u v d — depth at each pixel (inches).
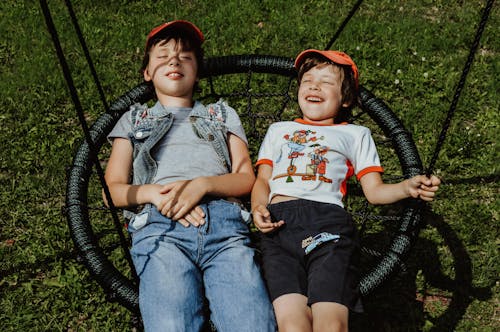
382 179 115.5
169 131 111.3
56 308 119.3
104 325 117.8
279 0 205.3
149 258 94.4
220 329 90.1
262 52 184.7
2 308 119.0
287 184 105.2
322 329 85.2
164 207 98.9
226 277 93.2
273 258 96.0
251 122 148.0
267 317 89.1
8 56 182.4
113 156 110.6
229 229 99.7
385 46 187.0
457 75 175.9
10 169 146.7
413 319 119.1
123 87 170.4
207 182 102.0
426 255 130.8
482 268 128.2
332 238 94.7
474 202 142.3
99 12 201.5
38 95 165.9
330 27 194.4
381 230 136.4
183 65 115.3
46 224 134.7
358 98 122.7
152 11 203.2
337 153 108.7
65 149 150.8
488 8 79.8
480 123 162.7
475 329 117.9
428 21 201.8
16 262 126.7
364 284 97.1
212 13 200.4
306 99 114.8
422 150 153.6
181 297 89.7
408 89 170.1
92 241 103.4
